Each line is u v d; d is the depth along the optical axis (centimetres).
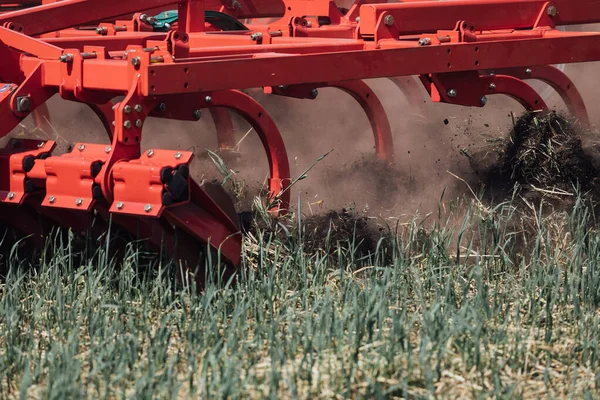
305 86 2472
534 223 2303
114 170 1734
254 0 3206
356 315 1534
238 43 2561
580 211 2164
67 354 1426
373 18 2334
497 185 2566
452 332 1529
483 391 1380
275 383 1338
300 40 2527
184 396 1363
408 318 1659
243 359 1469
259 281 1808
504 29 2516
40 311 1711
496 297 1750
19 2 3516
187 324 1638
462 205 2506
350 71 2056
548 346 1554
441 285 1858
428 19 2402
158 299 1789
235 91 2273
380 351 1450
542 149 2531
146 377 1342
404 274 1867
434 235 2111
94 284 1731
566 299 1792
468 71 2405
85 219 1967
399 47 2247
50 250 2000
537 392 1402
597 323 1636
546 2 2555
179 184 1717
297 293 1719
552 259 2020
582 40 2453
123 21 3119
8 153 1853
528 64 2372
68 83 1883
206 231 1830
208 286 1744
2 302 1711
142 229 1895
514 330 1627
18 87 1898
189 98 2081
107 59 1900
